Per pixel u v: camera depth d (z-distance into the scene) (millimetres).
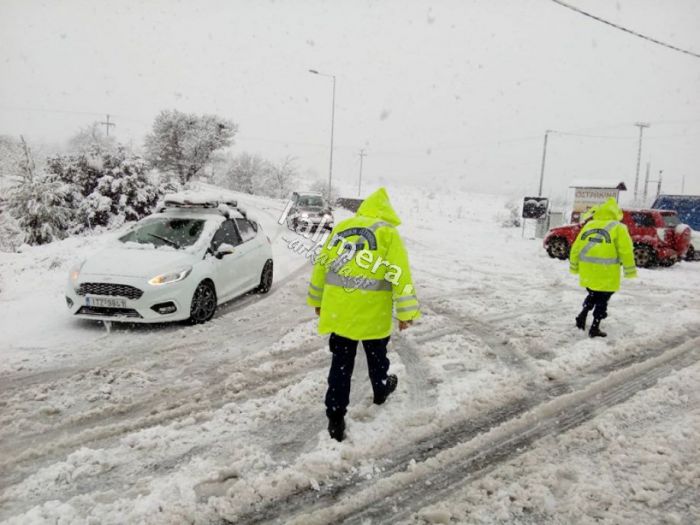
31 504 2686
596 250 5789
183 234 6824
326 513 2629
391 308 3410
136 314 5688
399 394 4117
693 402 4070
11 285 8016
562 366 4852
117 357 4965
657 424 3668
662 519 2613
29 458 3145
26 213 13930
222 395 4105
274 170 46781
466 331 6094
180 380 4410
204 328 6055
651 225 12898
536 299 8156
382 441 3340
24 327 5938
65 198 15438
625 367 4918
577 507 2689
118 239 6867
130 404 3916
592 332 5926
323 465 3041
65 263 9539
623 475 2996
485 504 2711
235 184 46312
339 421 3326
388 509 2680
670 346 5656
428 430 3514
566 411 3879
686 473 3010
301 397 4031
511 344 5574
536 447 3314
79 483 2865
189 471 2977
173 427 3520
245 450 3205
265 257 8188
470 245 17469
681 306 7926
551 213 20750
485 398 4051
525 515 2629
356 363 4906
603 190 18578
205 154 36688
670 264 13000
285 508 2672
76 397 4027
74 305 5832
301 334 5777
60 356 4980
